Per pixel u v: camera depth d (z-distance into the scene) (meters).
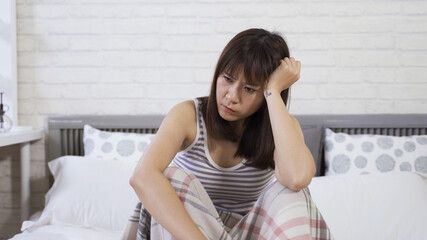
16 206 2.43
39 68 2.38
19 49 2.37
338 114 2.32
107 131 2.37
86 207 1.81
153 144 1.11
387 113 2.33
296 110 2.36
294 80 1.22
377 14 2.31
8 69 2.30
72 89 2.38
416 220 1.58
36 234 1.53
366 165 2.06
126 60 2.38
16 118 2.35
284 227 1.00
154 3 2.36
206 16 2.35
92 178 1.93
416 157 2.06
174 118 1.20
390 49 2.32
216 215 1.14
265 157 1.26
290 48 2.34
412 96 2.33
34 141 2.40
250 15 2.34
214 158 1.28
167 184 1.03
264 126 1.26
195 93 2.38
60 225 1.73
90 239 1.54
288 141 1.14
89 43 2.37
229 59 1.13
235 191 1.34
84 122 2.35
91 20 2.37
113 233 1.69
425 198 1.67
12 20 2.30
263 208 1.12
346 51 2.33
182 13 2.36
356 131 2.32
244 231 1.13
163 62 2.37
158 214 0.99
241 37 1.16
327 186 1.76
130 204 1.83
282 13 2.33
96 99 2.39
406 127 2.28
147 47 2.37
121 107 2.39
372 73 2.33
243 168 1.29
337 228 1.60
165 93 2.38
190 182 1.09
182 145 1.28
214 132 1.24
